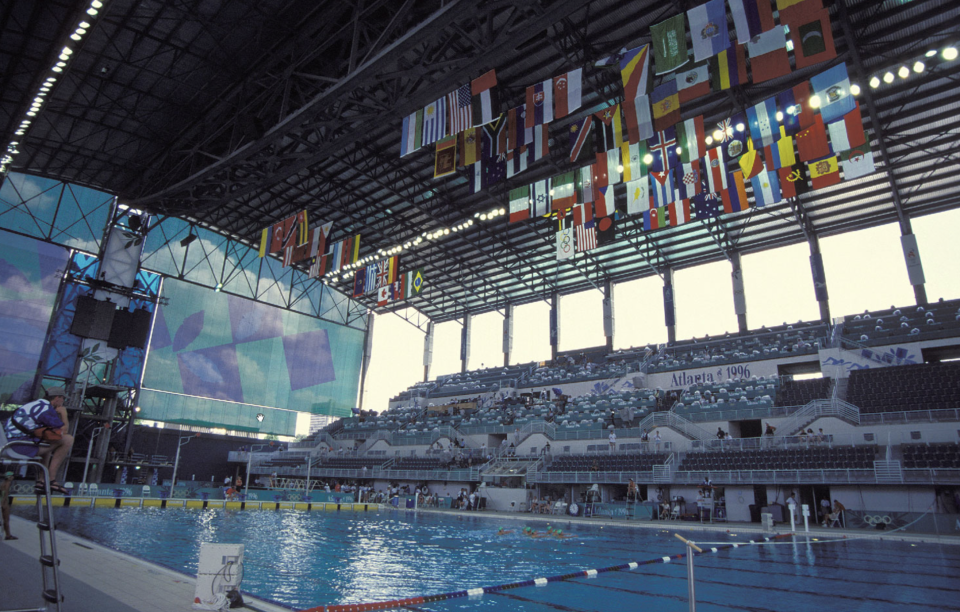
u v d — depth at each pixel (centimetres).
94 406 4050
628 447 3453
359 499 4066
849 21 2394
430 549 1523
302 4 2484
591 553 1497
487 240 4791
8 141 2814
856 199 3769
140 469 4294
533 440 3938
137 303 4412
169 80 2973
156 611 600
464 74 2169
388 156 3744
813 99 2103
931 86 2852
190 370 4725
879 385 3162
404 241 4712
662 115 2005
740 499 2803
